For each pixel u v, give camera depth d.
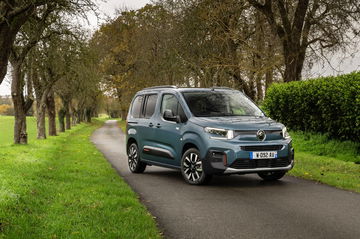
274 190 8.55
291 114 17.59
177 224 6.00
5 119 92.12
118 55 60.84
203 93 10.27
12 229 5.21
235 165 8.58
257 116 9.93
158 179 10.42
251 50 22.27
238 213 6.61
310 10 23.23
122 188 8.53
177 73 32.47
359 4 20.30
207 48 27.11
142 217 6.09
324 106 15.07
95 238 4.93
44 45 22.77
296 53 21.94
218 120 9.14
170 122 10.12
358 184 8.91
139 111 11.84
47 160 14.02
